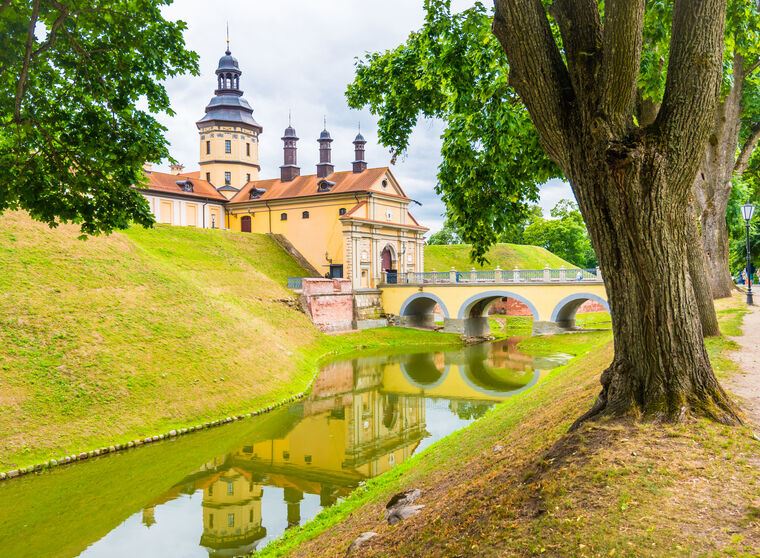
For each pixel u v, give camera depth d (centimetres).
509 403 1766
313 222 5734
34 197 977
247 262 4934
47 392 1888
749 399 868
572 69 668
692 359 687
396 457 1806
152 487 1553
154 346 2441
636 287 679
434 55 1044
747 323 1744
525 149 1018
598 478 589
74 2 852
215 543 1223
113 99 985
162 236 4634
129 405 2030
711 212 2345
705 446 620
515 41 668
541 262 7625
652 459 606
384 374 3334
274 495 1501
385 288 5422
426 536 651
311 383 3020
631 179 633
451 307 5059
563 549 490
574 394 1183
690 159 637
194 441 1967
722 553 444
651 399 691
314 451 1878
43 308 2295
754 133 2167
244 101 6806
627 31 602
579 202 697
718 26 623
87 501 1451
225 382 2464
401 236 5947
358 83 1423
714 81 627
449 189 1078
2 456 1593
